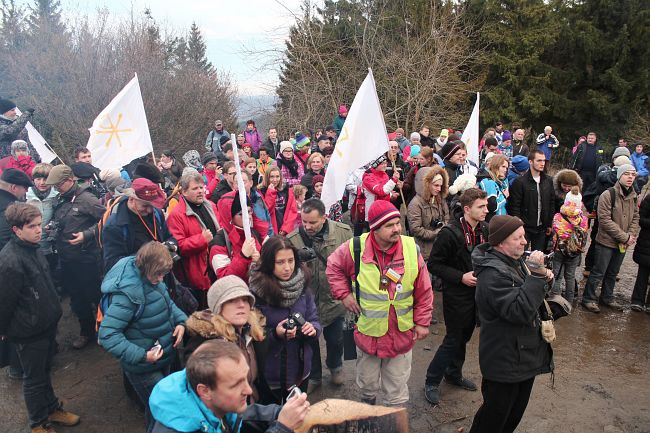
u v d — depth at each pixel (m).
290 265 3.46
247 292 2.94
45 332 3.90
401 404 3.76
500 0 26.00
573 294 6.55
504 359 3.18
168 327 3.52
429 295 3.59
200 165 9.73
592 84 27.25
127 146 6.46
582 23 26.22
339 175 5.75
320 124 21.08
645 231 6.30
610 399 4.52
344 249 3.70
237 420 2.29
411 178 7.39
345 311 4.50
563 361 5.23
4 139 7.92
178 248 4.50
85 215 5.30
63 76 15.94
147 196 4.31
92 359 5.37
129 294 3.31
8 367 5.30
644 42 25.39
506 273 3.16
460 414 4.25
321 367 4.71
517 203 6.38
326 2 24.22
